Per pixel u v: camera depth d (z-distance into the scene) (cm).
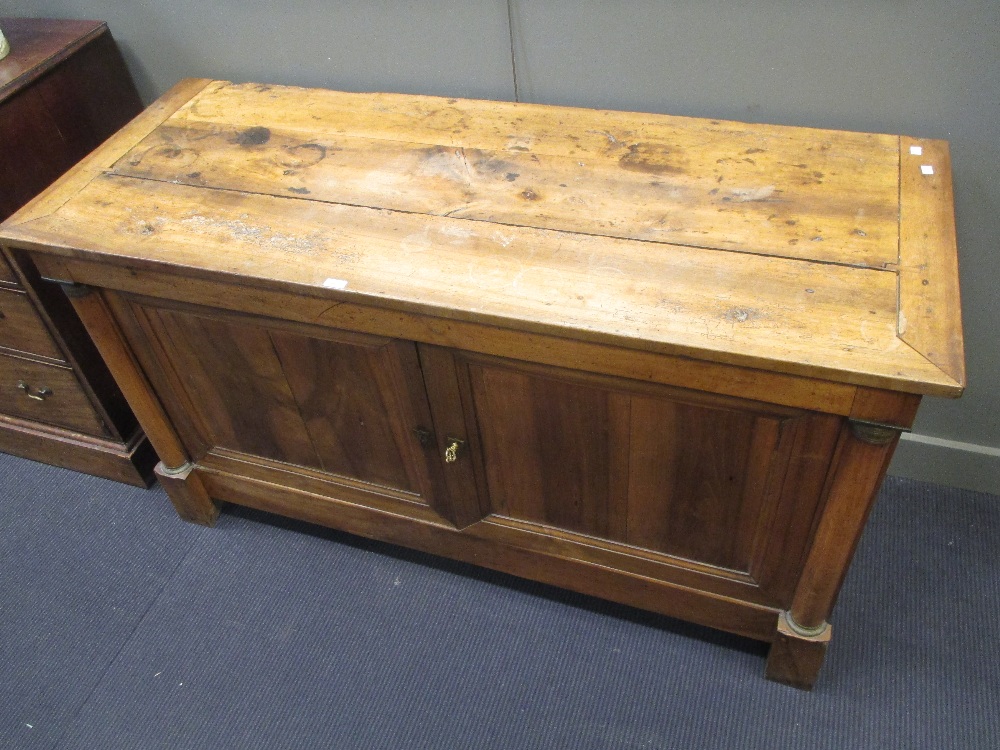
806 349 107
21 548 189
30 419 199
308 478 169
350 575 179
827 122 150
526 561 162
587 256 123
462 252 126
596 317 114
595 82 158
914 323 109
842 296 114
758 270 118
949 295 113
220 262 129
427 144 148
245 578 181
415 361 133
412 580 178
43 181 168
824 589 136
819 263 119
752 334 110
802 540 132
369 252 128
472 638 168
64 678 168
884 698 154
